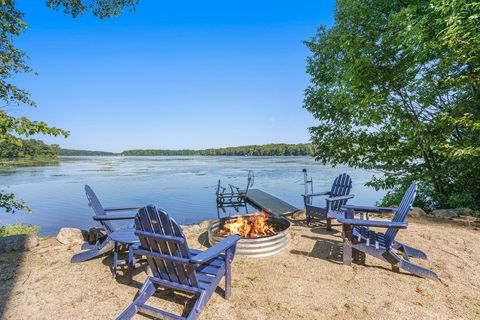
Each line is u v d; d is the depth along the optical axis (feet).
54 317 7.16
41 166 172.86
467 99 17.87
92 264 10.60
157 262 7.25
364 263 10.27
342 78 20.24
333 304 7.55
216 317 7.04
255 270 9.86
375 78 18.04
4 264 10.55
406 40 15.69
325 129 24.68
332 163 24.85
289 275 9.38
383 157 21.80
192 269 6.59
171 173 102.94
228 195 46.57
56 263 10.68
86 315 7.22
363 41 18.44
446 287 8.35
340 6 20.83
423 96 17.89
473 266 9.82
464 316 6.90
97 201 11.89
